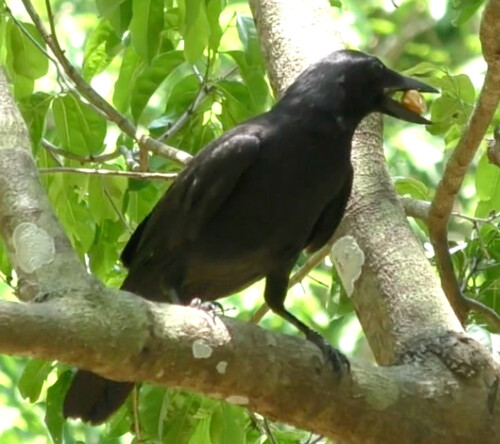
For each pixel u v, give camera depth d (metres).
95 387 9.28
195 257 9.70
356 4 19.69
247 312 14.70
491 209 10.99
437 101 10.87
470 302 9.92
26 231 7.36
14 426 15.79
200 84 11.26
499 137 9.30
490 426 7.91
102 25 11.51
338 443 7.79
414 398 7.75
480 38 8.02
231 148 9.34
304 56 10.65
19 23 11.00
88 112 11.15
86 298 6.79
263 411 7.39
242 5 16.12
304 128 9.47
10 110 8.22
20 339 6.48
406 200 10.32
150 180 11.14
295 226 9.52
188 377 7.07
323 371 7.41
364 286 9.12
